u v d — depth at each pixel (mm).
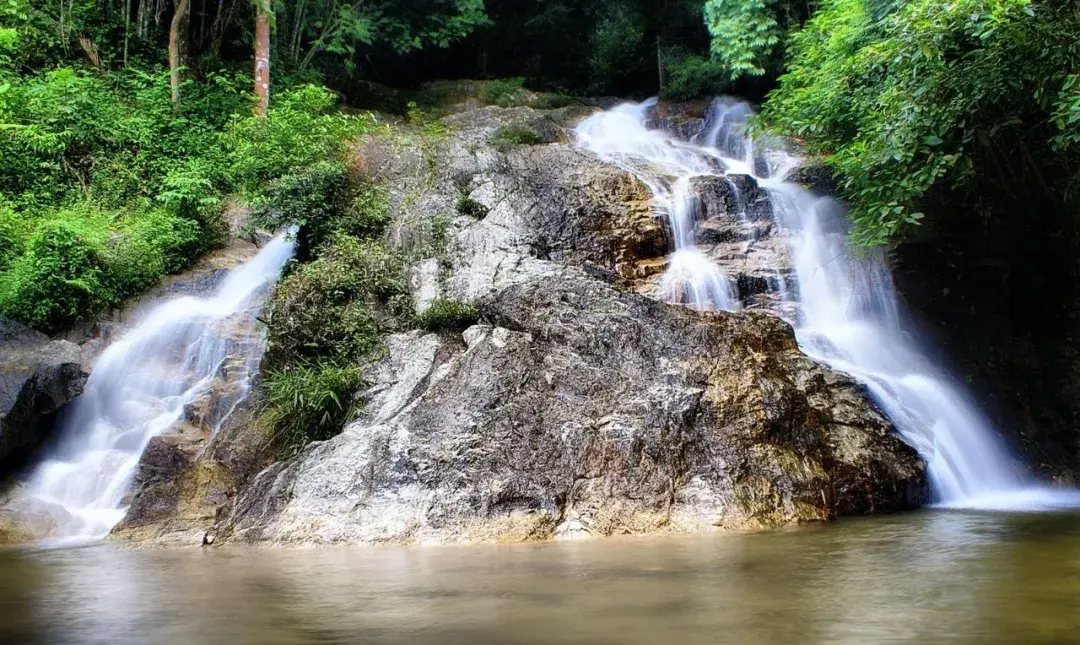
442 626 3994
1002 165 12297
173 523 8383
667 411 8375
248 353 11172
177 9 17938
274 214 12492
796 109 13406
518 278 10484
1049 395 12367
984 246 13211
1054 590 4574
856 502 8375
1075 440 11953
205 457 9281
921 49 9875
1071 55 9406
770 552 6094
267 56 17797
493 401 8375
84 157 15703
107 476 9633
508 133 16812
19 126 14469
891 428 9367
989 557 5688
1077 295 13062
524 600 4570
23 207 14570
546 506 7555
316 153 13102
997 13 9531
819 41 15570
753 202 13516
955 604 4246
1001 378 12375
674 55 23922
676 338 9180
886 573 5156
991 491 10445
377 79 25875
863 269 12766
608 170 13492
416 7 23266
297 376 9641
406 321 10312
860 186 11695
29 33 17297
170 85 17812
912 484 8922
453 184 12805
